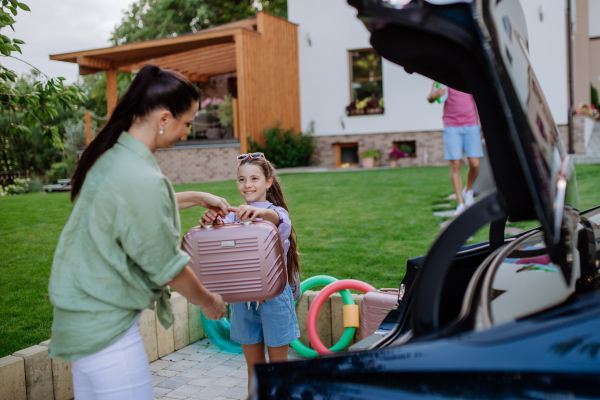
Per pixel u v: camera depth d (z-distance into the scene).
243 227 2.18
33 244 6.15
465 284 2.01
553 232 1.29
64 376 3.03
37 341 3.46
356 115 17.23
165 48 16.03
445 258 1.33
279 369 1.31
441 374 1.12
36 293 4.40
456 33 1.23
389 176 11.94
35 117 3.98
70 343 1.66
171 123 1.75
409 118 16.77
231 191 10.29
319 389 1.23
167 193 1.69
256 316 2.78
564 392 1.00
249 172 2.85
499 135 1.36
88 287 1.65
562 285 1.41
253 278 2.16
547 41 14.59
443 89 6.84
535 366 1.05
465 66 1.33
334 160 17.72
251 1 30.83
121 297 1.68
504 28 1.37
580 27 16.72
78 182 1.71
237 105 15.71
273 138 15.92
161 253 1.64
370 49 17.06
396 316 1.96
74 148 23.78
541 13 14.50
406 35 1.32
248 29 15.27
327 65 17.50
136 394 1.74
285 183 11.50
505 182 1.36
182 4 31.39
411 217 6.79
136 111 1.72
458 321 1.35
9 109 4.00
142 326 3.56
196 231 2.19
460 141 6.96
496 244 2.08
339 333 3.70
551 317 1.17
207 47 17.28
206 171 15.70
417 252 5.09
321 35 17.47
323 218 7.10
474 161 7.02
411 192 9.01
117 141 1.71
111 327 1.67
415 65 1.62
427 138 16.61
